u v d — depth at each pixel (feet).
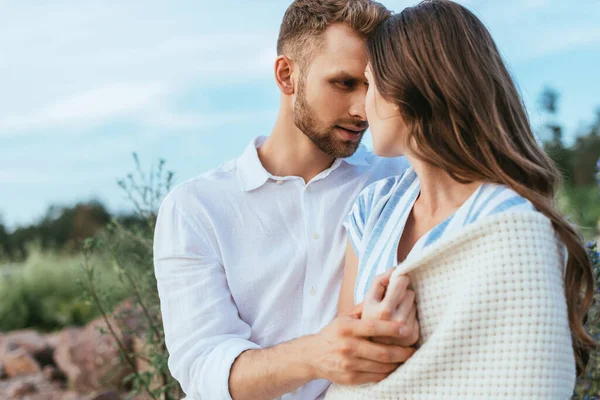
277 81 6.59
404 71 4.73
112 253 9.64
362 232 5.59
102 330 9.93
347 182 6.59
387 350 4.47
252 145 6.60
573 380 4.31
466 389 4.24
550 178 4.76
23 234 43.52
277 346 5.29
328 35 6.15
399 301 4.50
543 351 4.12
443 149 4.67
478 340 4.22
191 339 5.92
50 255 30.01
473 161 4.62
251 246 6.31
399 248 5.08
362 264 5.24
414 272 4.55
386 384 4.49
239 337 5.91
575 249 4.53
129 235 9.87
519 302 4.16
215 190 6.40
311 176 6.63
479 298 4.21
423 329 4.51
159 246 6.28
